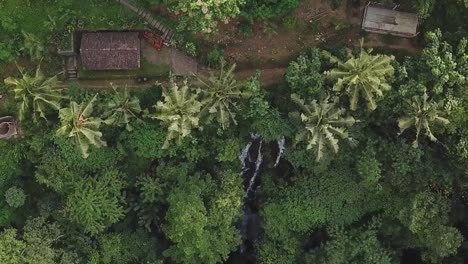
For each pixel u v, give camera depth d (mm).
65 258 35812
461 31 34188
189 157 36844
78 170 36312
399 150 34281
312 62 33969
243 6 35094
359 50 35625
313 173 36562
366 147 34781
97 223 36406
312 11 36719
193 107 33562
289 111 35844
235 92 34531
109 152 36250
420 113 32250
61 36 36844
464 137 32688
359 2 36531
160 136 35406
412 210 34062
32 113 35625
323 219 36656
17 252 34594
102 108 35188
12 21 36688
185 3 31891
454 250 33781
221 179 36844
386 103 33625
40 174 36406
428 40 34000
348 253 36125
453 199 36062
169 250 37125
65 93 36062
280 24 36844
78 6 36906
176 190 36094
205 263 37031
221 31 36938
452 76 31875
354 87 32625
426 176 34625
